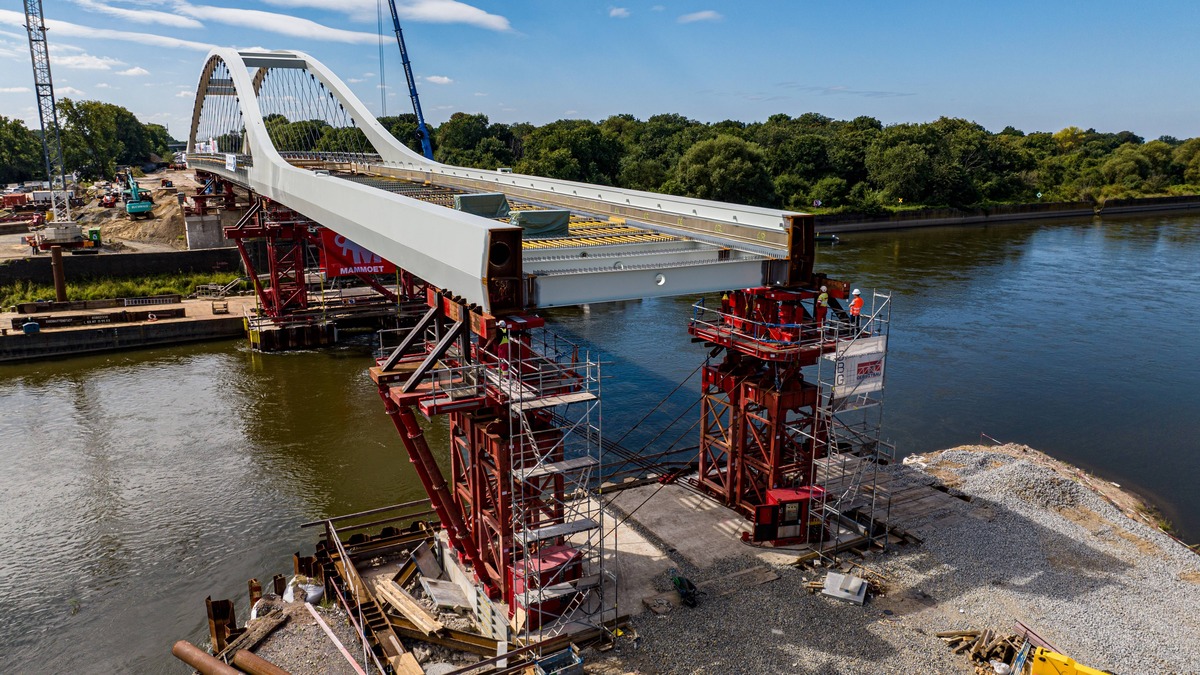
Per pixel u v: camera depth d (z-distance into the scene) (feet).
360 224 115.75
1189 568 95.61
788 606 84.43
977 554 96.17
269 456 142.82
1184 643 79.25
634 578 89.76
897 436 149.38
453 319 82.53
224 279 271.49
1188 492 130.62
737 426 103.65
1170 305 256.11
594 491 112.47
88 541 113.60
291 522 118.83
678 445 140.56
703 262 86.84
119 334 216.95
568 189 149.48
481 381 79.15
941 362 194.70
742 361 101.91
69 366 202.28
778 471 96.84
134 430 155.84
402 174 225.76
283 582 96.63
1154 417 161.68
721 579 89.76
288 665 80.02
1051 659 69.67
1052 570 93.25
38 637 92.89
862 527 100.68
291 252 230.07
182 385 185.57
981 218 502.38
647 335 214.48
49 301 238.07
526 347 78.02
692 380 176.24
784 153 502.79
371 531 115.03
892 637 79.36
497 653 80.38
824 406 94.63
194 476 134.51
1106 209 557.74
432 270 86.28
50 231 294.25
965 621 82.28
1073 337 217.97
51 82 341.82
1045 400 170.09
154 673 86.89
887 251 366.22
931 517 106.01
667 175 478.59
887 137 503.61
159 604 99.14
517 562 78.43
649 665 74.95
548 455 76.69
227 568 107.04
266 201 220.02
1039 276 304.30
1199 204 599.16
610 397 165.27
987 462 127.65
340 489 129.59
